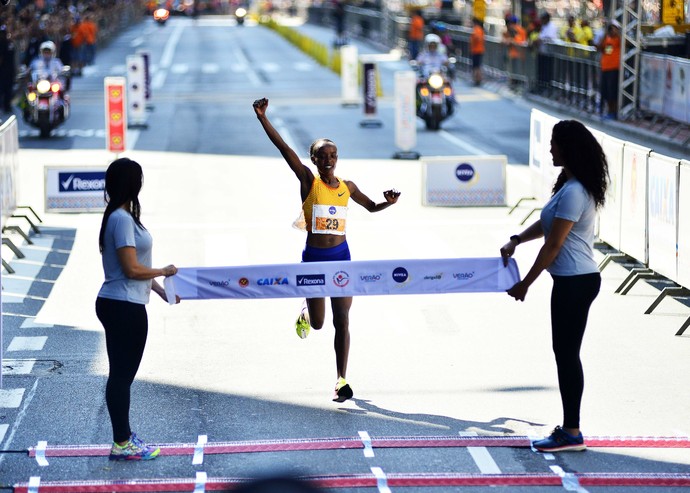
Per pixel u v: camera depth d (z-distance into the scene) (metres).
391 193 20.67
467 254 33.56
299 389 21.36
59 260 33.41
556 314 17.75
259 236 36.34
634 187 30.17
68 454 17.91
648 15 65.88
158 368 22.80
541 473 17.00
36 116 61.66
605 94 66.06
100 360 23.50
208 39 174.00
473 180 42.75
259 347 24.38
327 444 18.19
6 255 34.06
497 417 19.66
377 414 19.88
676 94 56.38
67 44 102.44
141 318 17.31
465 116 75.62
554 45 79.19
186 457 17.78
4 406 20.47
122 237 16.91
